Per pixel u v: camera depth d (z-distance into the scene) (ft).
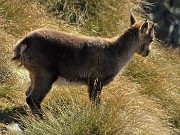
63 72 113.09
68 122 110.11
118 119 112.16
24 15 150.10
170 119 147.13
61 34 112.88
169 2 237.04
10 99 118.83
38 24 150.71
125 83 145.69
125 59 122.01
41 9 163.02
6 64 127.34
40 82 110.01
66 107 118.42
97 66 116.88
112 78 120.26
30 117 109.40
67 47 112.27
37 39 108.99
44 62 109.40
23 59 109.29
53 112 117.50
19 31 145.79
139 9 182.91
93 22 166.71
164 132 130.11
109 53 118.52
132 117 116.06
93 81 117.39
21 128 109.29
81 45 114.52
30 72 110.73
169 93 152.76
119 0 174.91
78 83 116.47
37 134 106.22
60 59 111.45
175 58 176.14
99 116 110.83
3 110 113.50
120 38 121.29
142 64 157.89
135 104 130.31
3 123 109.09
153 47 170.81
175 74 163.73
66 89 126.52
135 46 123.54
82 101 124.98
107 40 119.75
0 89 119.75
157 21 226.17
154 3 213.25
